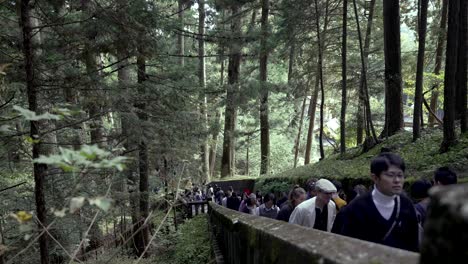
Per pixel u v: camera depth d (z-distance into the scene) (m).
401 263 0.71
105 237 7.30
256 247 1.60
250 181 21.20
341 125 13.17
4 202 5.44
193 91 9.60
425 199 3.01
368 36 15.41
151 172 10.01
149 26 6.65
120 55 6.87
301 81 19.88
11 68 4.95
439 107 18.16
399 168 2.19
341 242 0.94
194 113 9.67
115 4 6.00
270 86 14.95
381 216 2.20
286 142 30.62
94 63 7.26
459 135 8.41
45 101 5.84
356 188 4.96
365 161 10.59
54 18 5.76
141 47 6.38
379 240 2.20
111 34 5.80
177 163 8.30
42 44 5.54
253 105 17.98
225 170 23.56
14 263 4.44
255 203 7.26
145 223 3.04
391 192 2.19
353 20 18.12
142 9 6.30
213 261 4.98
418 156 8.48
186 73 9.82
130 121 6.84
